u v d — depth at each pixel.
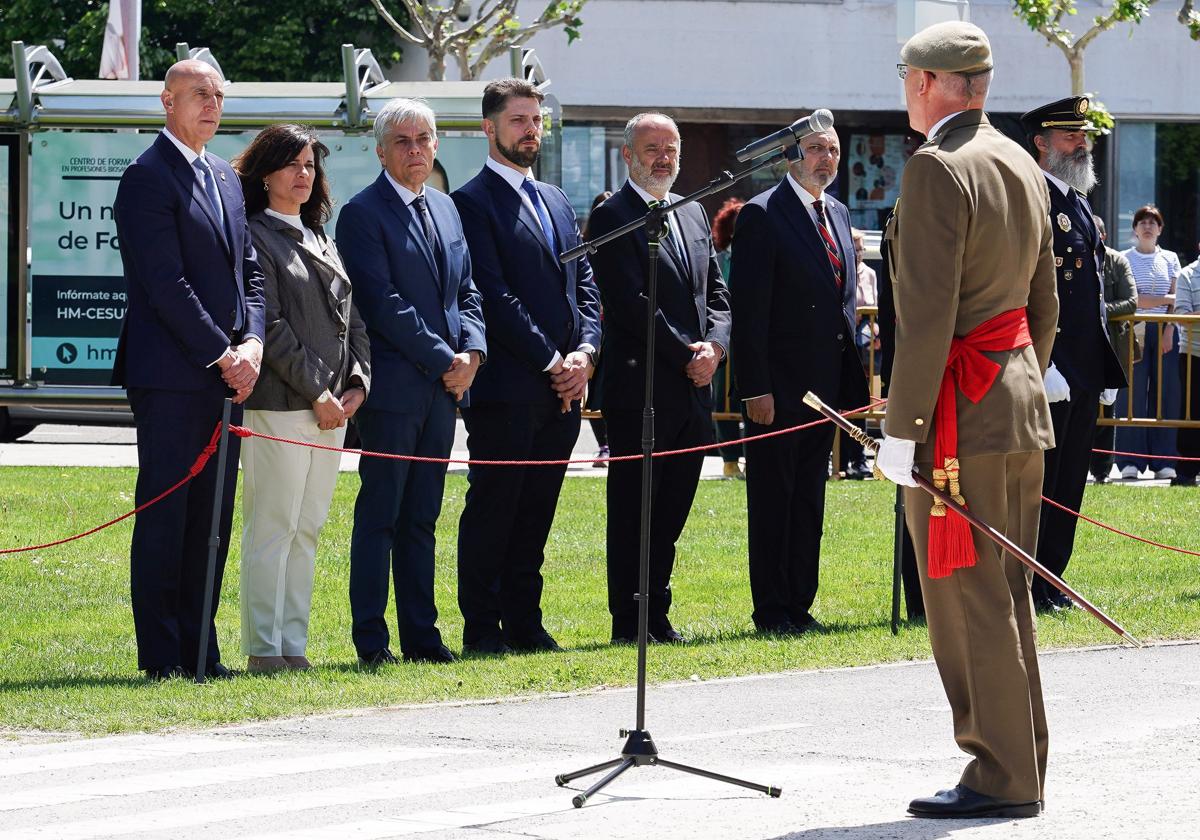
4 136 22.64
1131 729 9.62
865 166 36.06
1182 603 13.83
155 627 11.21
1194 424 21.48
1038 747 7.91
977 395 7.76
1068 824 7.56
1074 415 13.74
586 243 8.84
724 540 17.19
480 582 12.30
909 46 8.05
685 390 12.66
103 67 26.14
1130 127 36.47
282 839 7.50
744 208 13.16
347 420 11.66
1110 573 15.24
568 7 30.78
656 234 8.66
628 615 12.77
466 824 7.71
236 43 35.72
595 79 35.09
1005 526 7.87
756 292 12.95
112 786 8.46
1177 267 23.45
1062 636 12.54
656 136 12.54
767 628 13.03
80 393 22.77
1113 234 36.66
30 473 20.30
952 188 7.70
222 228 11.17
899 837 7.38
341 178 22.64
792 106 35.66
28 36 36.47
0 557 15.52
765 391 12.91
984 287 7.82
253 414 11.52
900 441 7.76
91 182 22.66
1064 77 36.09
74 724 9.78
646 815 7.84
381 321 11.73
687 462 12.74
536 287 12.30
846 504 19.42
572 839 7.43
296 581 11.77
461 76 30.95
